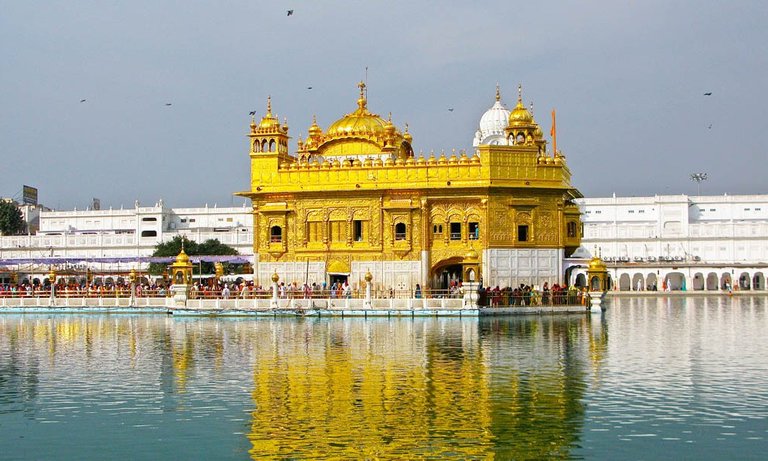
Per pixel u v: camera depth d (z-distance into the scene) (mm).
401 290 67375
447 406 27359
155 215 132250
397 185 68625
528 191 67250
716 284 131625
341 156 75188
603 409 26891
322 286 67688
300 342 43906
